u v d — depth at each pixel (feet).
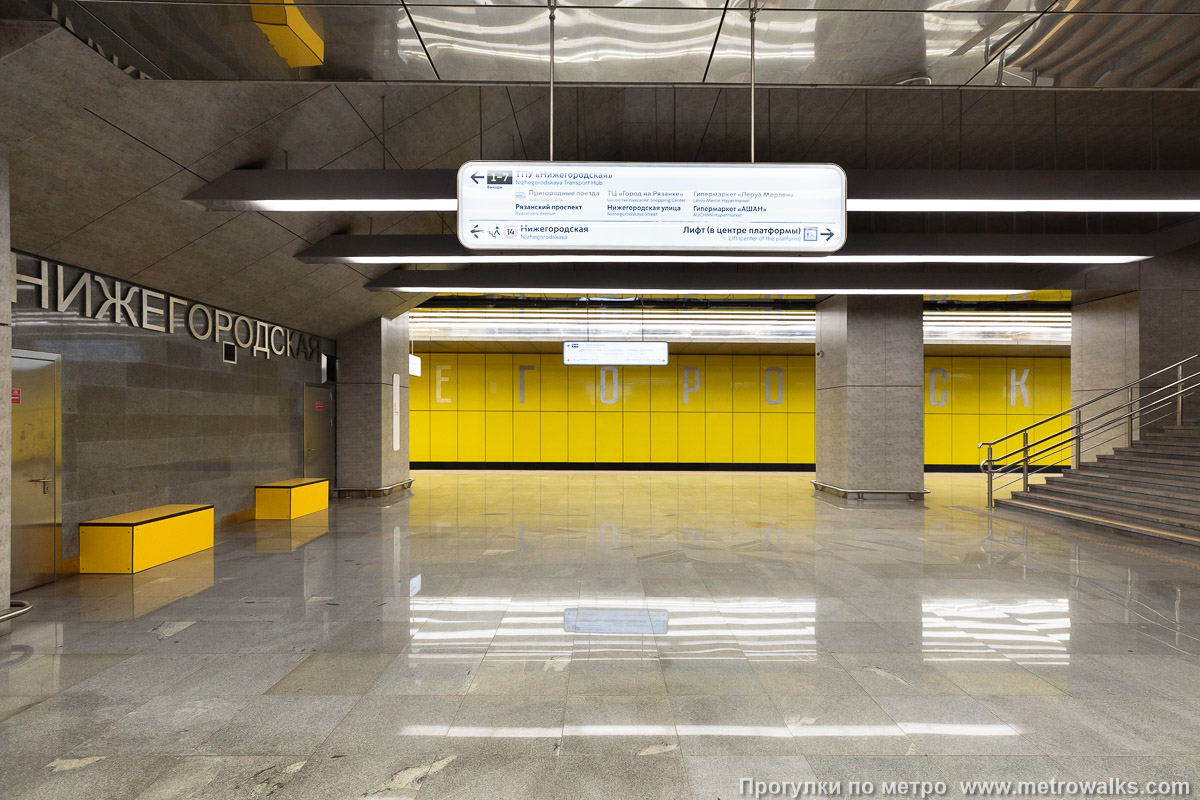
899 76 16.30
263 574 22.74
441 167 26.12
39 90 15.42
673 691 12.91
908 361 45.01
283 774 10.00
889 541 29.07
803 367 73.61
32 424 21.15
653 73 16.22
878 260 28.30
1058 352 68.59
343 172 20.80
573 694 12.78
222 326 32.73
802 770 10.05
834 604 18.92
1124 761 10.30
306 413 41.98
